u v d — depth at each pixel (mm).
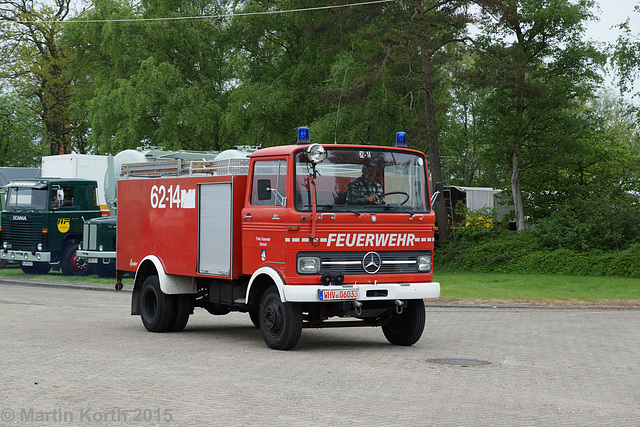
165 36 39469
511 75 30594
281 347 10797
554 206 36156
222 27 42500
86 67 44562
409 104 35312
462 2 31312
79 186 27125
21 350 10539
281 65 40156
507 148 35031
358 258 10828
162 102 39125
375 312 11070
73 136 56906
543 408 7203
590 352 11359
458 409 7047
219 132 40219
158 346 11195
